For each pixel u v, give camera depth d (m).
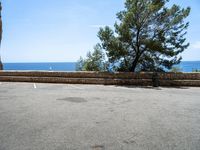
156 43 15.53
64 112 6.89
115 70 17.44
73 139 4.49
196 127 5.42
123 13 16.42
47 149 3.96
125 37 15.92
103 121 5.88
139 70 17.55
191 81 14.48
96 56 19.22
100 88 13.06
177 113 6.90
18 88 12.86
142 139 4.54
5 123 5.61
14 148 4.00
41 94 10.59
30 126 5.36
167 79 14.77
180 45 16.25
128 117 6.34
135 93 11.17
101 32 16.45
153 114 6.74
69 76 15.90
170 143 4.34
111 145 4.20
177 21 15.66
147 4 15.81
